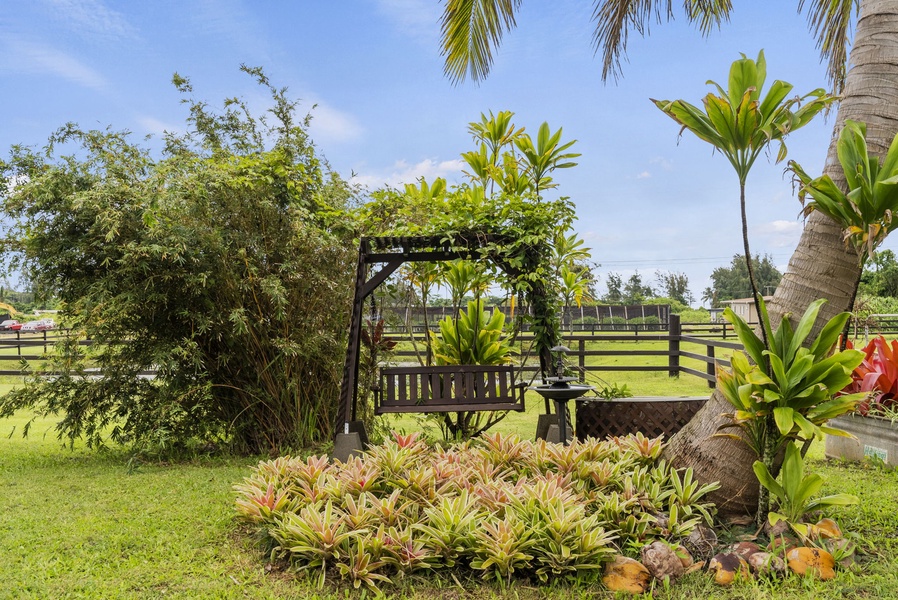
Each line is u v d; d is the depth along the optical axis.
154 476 4.82
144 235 5.14
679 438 3.47
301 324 5.75
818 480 2.84
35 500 4.11
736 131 2.88
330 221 5.84
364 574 2.64
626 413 5.12
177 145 6.03
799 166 2.92
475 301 5.74
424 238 5.01
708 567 2.79
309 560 2.87
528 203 5.03
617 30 6.78
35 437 7.05
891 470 4.41
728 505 3.21
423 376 5.09
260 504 3.17
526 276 5.02
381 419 6.40
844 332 3.26
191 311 5.48
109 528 3.50
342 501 3.25
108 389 5.61
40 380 5.72
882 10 3.13
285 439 5.78
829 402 2.88
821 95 2.86
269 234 5.64
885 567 2.72
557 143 5.90
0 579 2.80
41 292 5.68
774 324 3.17
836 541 2.81
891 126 3.03
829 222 3.06
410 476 3.28
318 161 6.30
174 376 5.51
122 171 5.42
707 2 7.23
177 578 2.80
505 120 6.20
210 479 4.68
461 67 7.71
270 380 5.67
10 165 5.53
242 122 6.48
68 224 5.48
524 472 3.68
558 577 2.68
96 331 5.42
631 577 2.64
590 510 3.15
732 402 3.03
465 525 2.82
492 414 5.86
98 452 5.91
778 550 2.80
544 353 5.19
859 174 2.77
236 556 3.04
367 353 5.87
